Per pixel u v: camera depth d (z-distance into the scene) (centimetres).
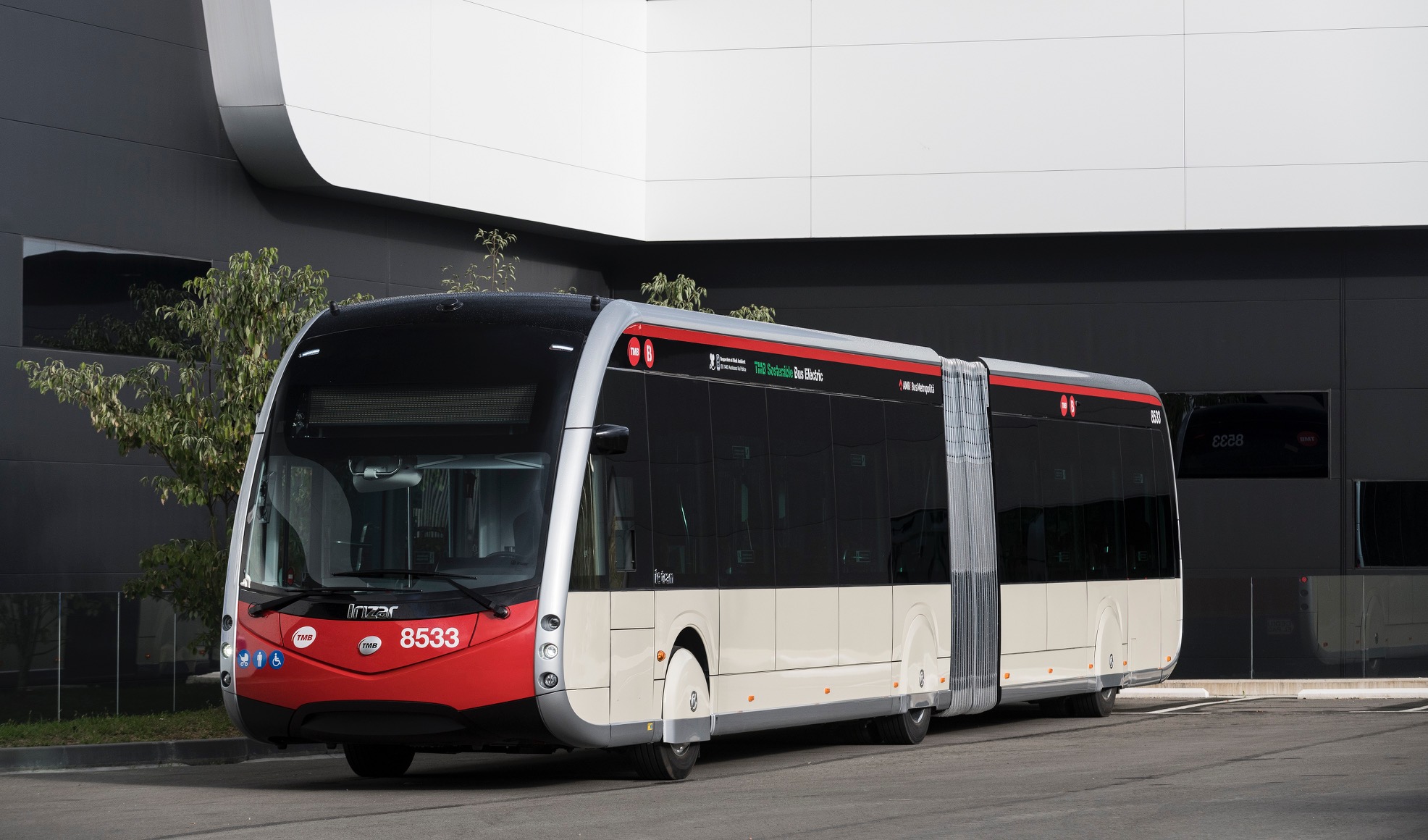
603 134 3297
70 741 1873
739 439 1617
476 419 1395
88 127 2639
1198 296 3400
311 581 1384
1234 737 1953
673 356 1534
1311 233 3366
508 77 3103
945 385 2002
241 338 2066
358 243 2991
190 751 1889
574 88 3234
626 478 1443
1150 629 2402
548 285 3341
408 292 3062
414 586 1362
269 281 2077
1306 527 3366
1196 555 3391
